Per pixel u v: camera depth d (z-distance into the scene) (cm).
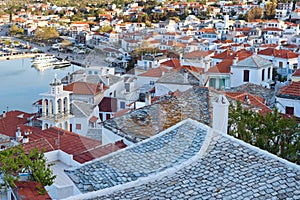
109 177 1091
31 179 1811
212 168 997
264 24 12344
